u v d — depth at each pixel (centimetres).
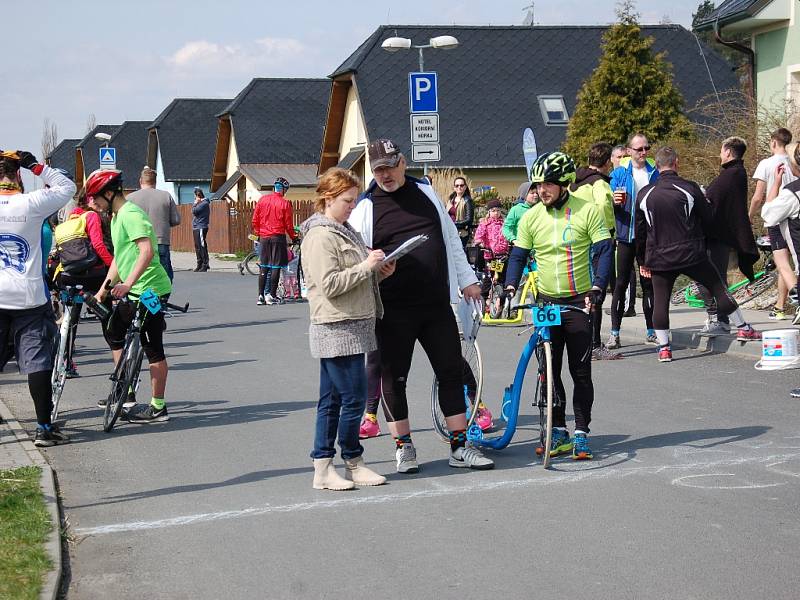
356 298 676
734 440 799
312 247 671
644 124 2878
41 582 508
